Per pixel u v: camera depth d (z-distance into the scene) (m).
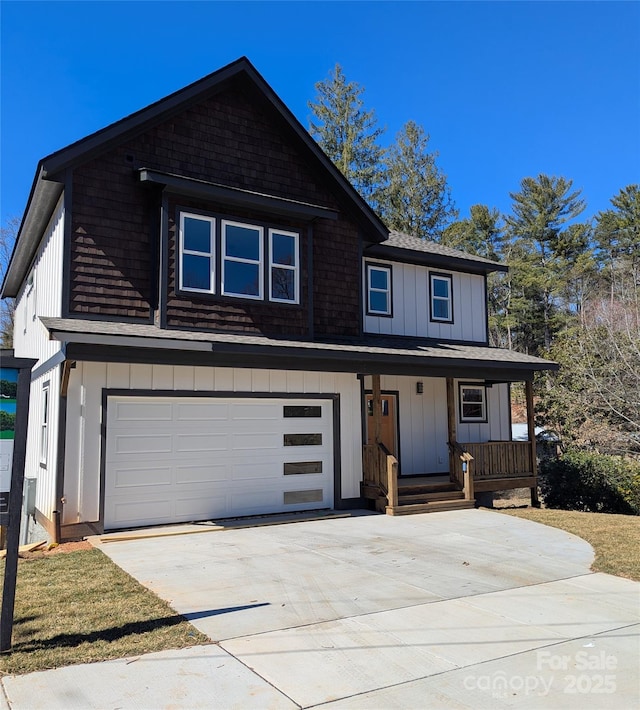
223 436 11.45
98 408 10.10
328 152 38.78
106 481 10.15
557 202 45.94
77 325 9.55
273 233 12.42
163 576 7.35
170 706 4.02
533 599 6.64
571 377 22.30
